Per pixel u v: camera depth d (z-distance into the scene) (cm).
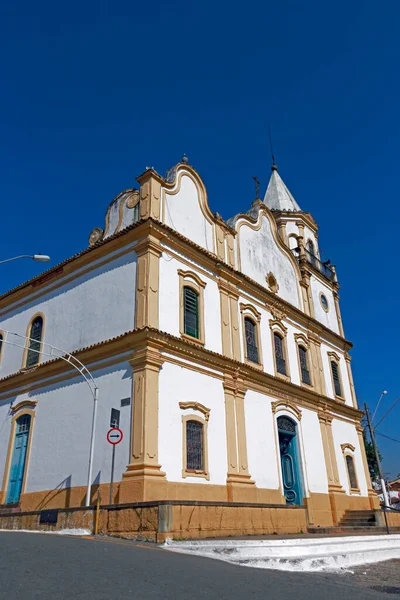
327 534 1568
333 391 2583
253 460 1784
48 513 1351
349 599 706
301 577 886
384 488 2733
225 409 1725
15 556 721
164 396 1488
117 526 1204
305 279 2698
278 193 3206
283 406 2081
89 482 1420
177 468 1448
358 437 2688
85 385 1636
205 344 1748
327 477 2247
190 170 2000
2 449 1870
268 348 2127
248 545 1081
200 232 1958
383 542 1445
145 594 579
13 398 1934
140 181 1823
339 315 2989
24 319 2106
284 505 1559
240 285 2050
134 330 1505
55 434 1675
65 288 1941
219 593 638
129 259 1700
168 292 1658
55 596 528
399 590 845
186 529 1177
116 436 1342
